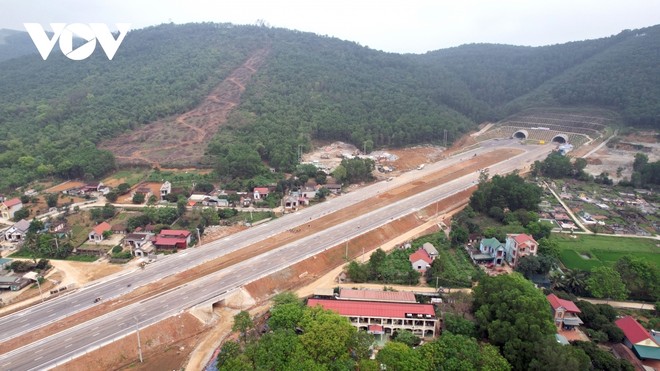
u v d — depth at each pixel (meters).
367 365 78.94
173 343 96.88
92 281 117.69
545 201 193.75
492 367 78.88
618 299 113.44
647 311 108.88
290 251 135.88
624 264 118.19
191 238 143.50
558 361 75.38
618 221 171.50
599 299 113.94
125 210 164.38
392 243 148.12
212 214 155.75
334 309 100.12
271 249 137.25
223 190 186.25
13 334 94.50
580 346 88.31
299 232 150.88
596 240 153.12
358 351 84.56
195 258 131.25
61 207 165.88
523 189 174.25
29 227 144.12
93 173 193.25
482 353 82.25
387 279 123.62
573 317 99.94
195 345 96.12
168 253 134.62
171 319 100.62
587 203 192.62
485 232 146.75
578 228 164.38
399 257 135.88
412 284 121.88
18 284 113.44
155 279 118.44
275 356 79.75
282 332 86.56
